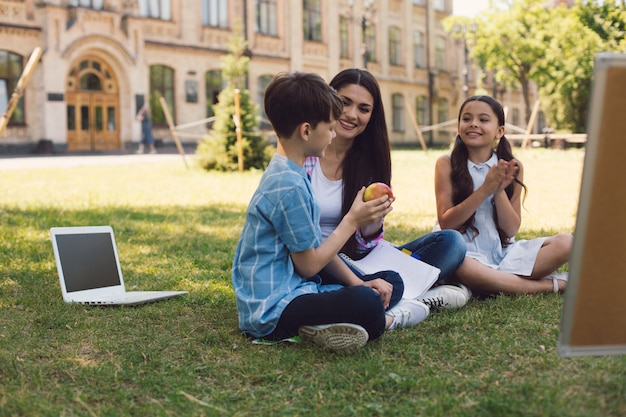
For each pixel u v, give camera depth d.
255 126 17.34
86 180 14.20
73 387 2.66
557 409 2.23
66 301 3.98
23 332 3.38
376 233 3.71
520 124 53.72
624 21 20.27
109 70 26.55
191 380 2.69
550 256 3.88
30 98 24.36
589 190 1.97
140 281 4.74
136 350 3.07
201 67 29.39
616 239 1.99
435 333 3.23
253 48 31.67
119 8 26.47
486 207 4.07
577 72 28.30
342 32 37.09
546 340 3.05
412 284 3.54
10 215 8.30
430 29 43.19
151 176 15.37
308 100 2.98
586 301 2.03
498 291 3.86
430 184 13.09
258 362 2.87
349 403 2.43
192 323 3.56
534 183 12.65
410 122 41.94
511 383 2.52
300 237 3.02
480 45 34.12
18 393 2.54
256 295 3.14
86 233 4.28
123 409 2.42
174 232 7.12
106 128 26.55
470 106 4.05
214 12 30.19
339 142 3.65
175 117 28.67
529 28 33.00
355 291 2.96
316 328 2.97
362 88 3.58
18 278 4.70
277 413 2.39
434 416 2.26
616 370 2.57
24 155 23.67
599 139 1.94
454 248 3.72
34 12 24.38
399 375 2.65
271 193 3.05
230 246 6.19
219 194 11.58
